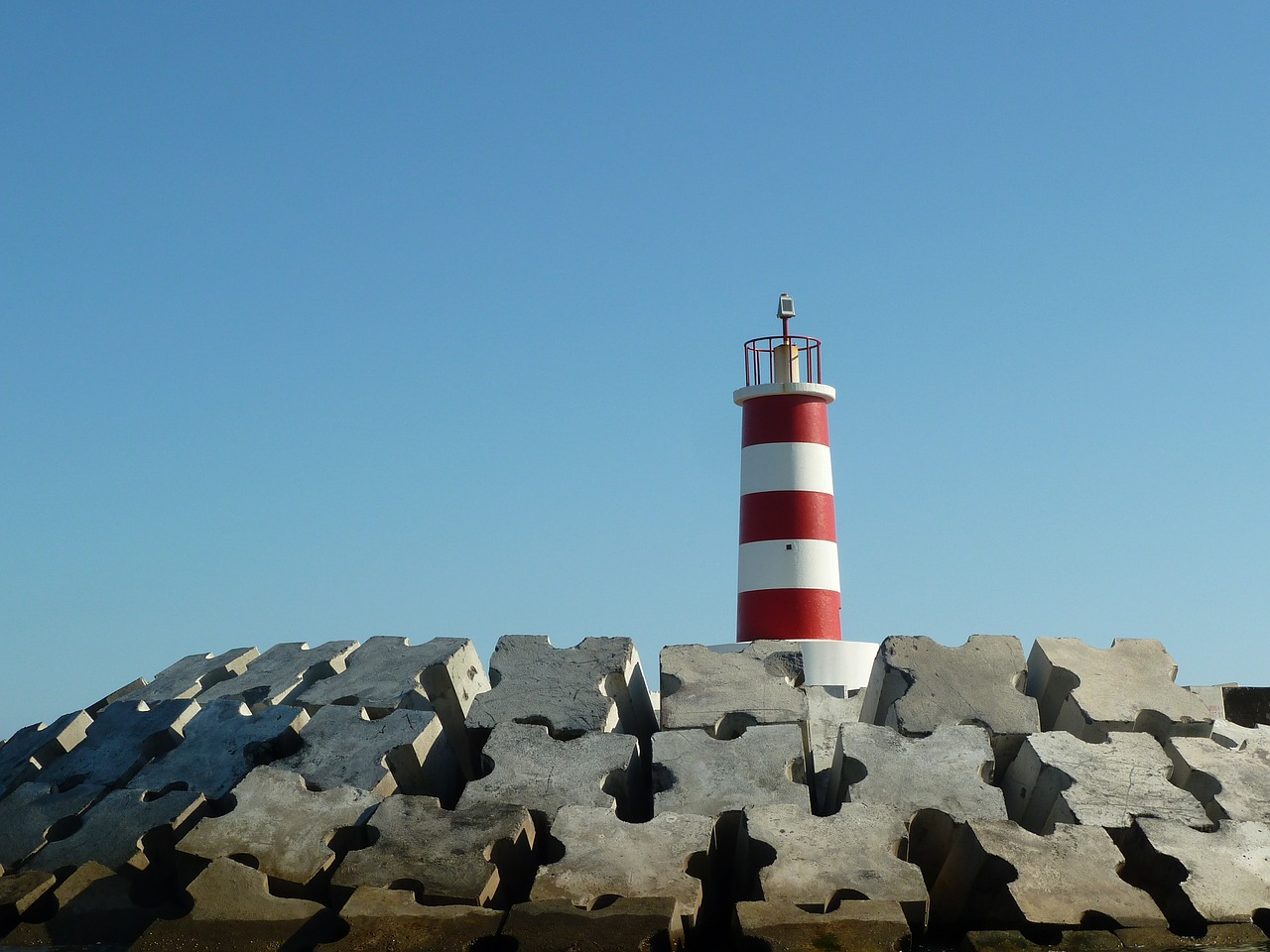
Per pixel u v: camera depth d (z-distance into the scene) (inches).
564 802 448.1
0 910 433.4
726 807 443.8
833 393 1097.4
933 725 493.7
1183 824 427.5
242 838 438.6
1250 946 373.7
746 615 1072.2
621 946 361.7
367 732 503.2
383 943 371.2
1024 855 403.9
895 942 363.6
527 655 547.8
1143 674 525.0
